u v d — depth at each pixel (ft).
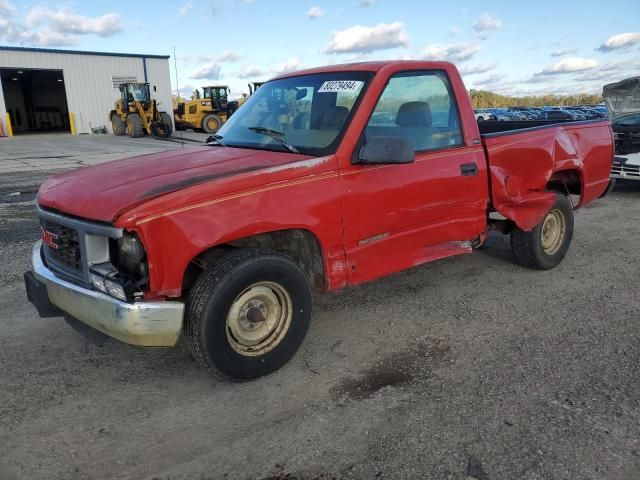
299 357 12.44
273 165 11.21
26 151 72.08
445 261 19.47
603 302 15.58
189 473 8.61
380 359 12.33
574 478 8.35
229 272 10.32
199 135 108.88
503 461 8.76
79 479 8.45
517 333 13.61
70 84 119.75
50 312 11.75
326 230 11.76
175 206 9.73
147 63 129.08
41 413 10.21
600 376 11.38
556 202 17.70
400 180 12.96
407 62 13.58
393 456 8.95
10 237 23.22
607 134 19.61
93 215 9.85
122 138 103.09
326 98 13.16
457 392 10.86
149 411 10.32
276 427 9.80
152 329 9.86
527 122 21.26
